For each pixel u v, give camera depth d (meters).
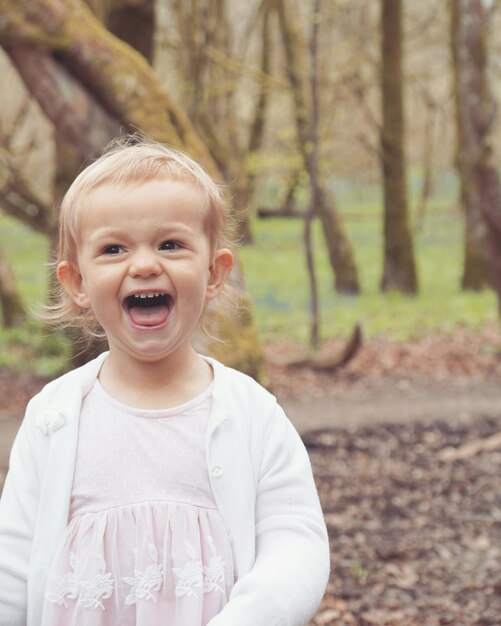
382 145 19.81
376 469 7.84
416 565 5.61
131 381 1.80
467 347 13.76
